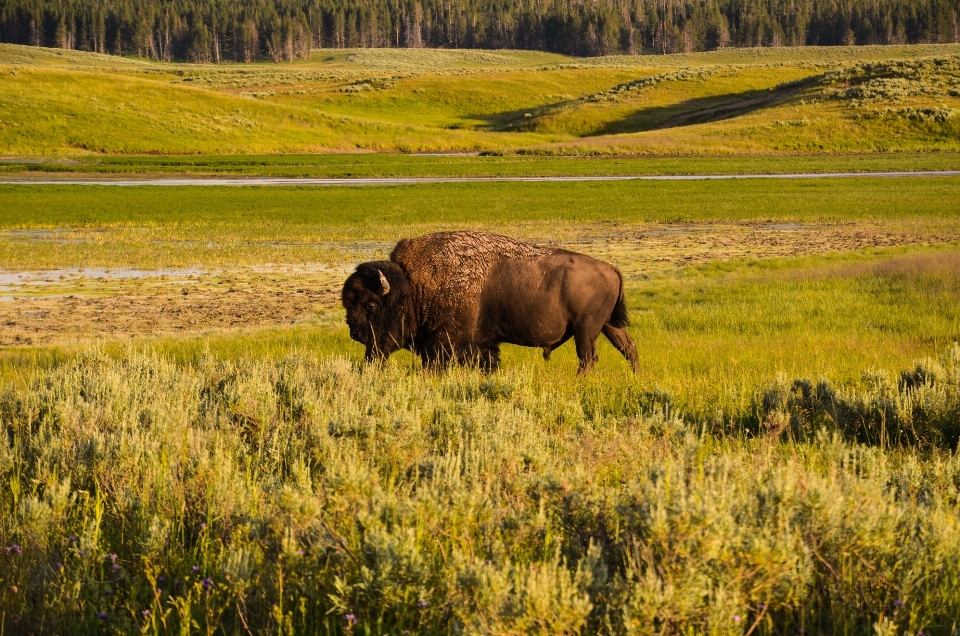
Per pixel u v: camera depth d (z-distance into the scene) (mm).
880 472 20641
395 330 35844
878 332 49781
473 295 36281
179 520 17047
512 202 151625
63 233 108062
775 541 13516
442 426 23938
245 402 26062
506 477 18891
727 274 78188
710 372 37719
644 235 110125
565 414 27688
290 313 60969
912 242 102312
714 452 23828
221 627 13125
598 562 14000
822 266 82125
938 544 14594
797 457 22562
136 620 12992
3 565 14883
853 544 14336
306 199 155125
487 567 12594
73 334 52938
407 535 13516
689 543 13039
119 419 24641
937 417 27141
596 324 37531
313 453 22016
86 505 17234
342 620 12945
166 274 78625
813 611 13281
